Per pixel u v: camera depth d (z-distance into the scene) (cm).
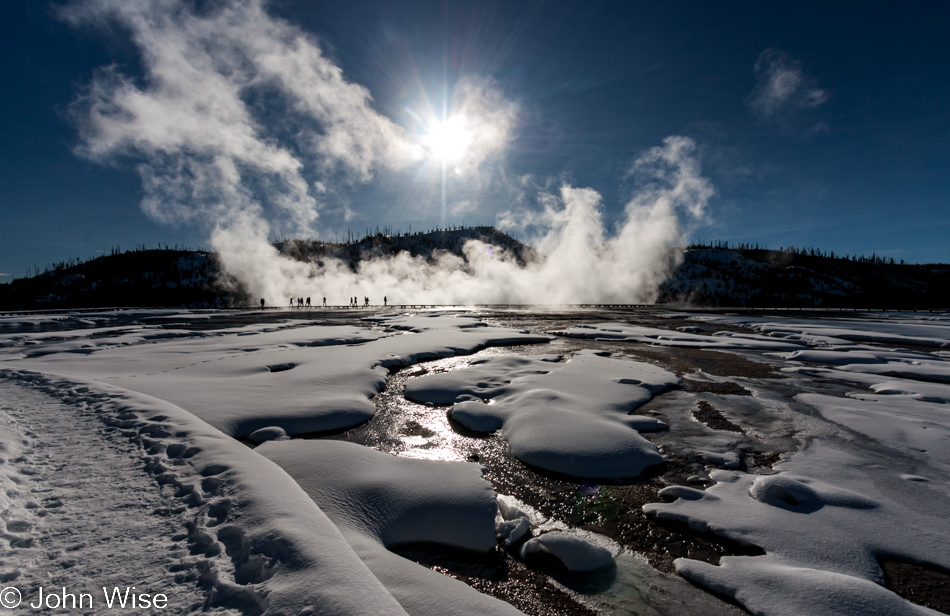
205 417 680
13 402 646
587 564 376
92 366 1062
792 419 785
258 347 1419
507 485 538
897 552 390
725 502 484
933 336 2070
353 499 450
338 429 730
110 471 421
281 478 413
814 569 364
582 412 773
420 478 497
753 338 1964
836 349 1631
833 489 498
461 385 973
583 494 514
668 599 338
